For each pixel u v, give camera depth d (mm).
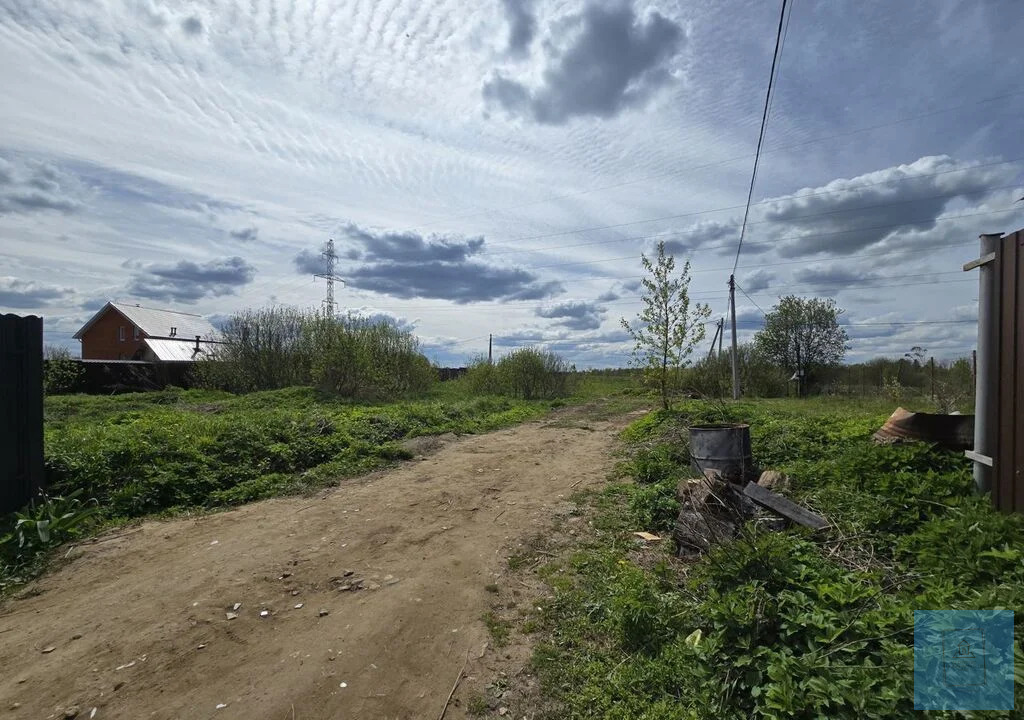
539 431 12898
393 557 4789
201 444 7535
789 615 2852
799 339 32375
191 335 42375
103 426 8805
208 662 3160
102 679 2992
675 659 2973
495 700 2871
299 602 3922
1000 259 4246
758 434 7965
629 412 17250
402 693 2916
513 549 5000
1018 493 3889
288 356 20406
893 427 6137
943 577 3268
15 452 5363
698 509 4645
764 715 2359
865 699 2201
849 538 4105
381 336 21500
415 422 12008
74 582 4254
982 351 4570
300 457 8211
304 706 2797
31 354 5543
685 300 14281
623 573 4191
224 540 5168
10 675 3033
